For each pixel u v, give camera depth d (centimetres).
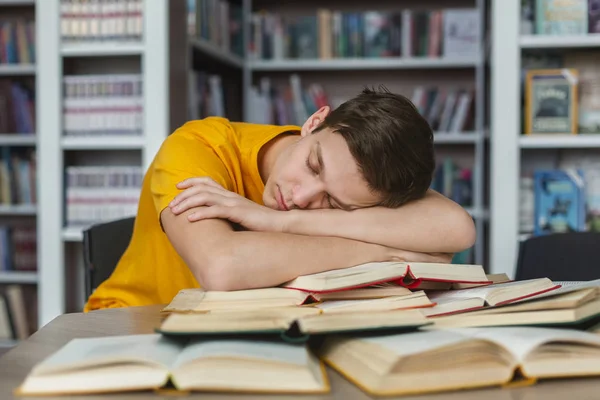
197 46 318
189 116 307
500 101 266
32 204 350
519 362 63
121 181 299
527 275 173
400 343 64
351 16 404
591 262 168
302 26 405
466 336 66
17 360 72
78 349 67
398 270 90
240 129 150
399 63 397
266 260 95
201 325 67
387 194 112
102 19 286
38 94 292
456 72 421
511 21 265
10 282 355
